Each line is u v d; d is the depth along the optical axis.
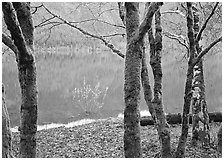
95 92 19.44
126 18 3.85
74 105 17.23
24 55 3.63
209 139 8.49
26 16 3.78
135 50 3.78
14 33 3.40
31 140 3.88
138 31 3.70
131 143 3.83
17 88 16.41
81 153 9.73
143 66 6.28
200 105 8.62
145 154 8.30
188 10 5.59
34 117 3.86
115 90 20.33
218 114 11.77
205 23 5.90
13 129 12.59
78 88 19.92
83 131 12.75
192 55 5.68
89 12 7.07
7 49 5.78
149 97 6.32
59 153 9.84
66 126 13.98
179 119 12.11
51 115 15.78
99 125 13.76
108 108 16.97
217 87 14.05
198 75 8.62
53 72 22.44
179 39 7.68
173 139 9.73
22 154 3.84
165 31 7.13
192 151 8.11
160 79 5.98
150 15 3.57
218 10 7.65
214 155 7.78
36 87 3.85
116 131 12.46
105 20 7.11
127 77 3.82
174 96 16.56
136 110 3.83
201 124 8.88
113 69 22.72
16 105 15.41
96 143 10.80
